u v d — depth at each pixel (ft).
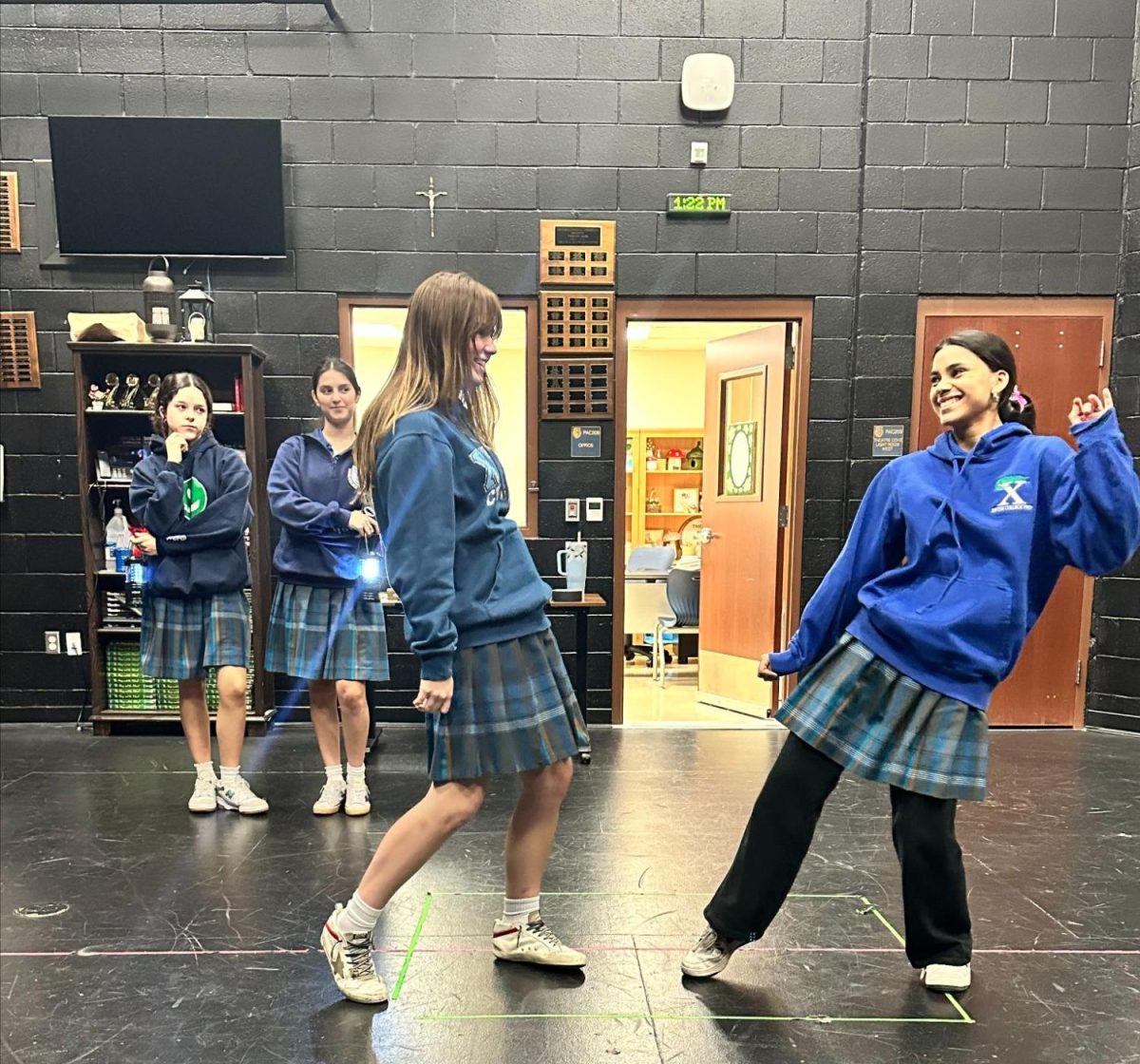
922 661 5.18
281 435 11.80
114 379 11.23
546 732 5.19
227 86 11.35
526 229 11.60
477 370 5.24
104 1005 5.49
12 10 11.19
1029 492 5.03
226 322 11.67
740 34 11.39
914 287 11.66
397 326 13.64
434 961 5.99
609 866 7.60
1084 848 8.05
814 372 11.93
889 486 5.63
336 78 11.35
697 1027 5.28
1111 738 11.70
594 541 12.09
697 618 16.92
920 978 5.84
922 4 11.28
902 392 11.80
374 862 5.33
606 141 11.50
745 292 11.76
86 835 8.23
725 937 5.68
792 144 11.56
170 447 8.30
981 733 5.13
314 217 11.54
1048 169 11.53
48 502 11.87
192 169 11.18
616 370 11.87
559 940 6.33
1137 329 11.50
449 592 4.82
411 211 11.55
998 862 7.74
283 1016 5.38
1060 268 11.64
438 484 4.83
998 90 11.43
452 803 5.12
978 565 5.12
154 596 8.57
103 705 11.53
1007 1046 5.13
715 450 13.91
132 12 11.22
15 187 11.43
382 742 11.24
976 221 11.59
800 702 5.51
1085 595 12.03
